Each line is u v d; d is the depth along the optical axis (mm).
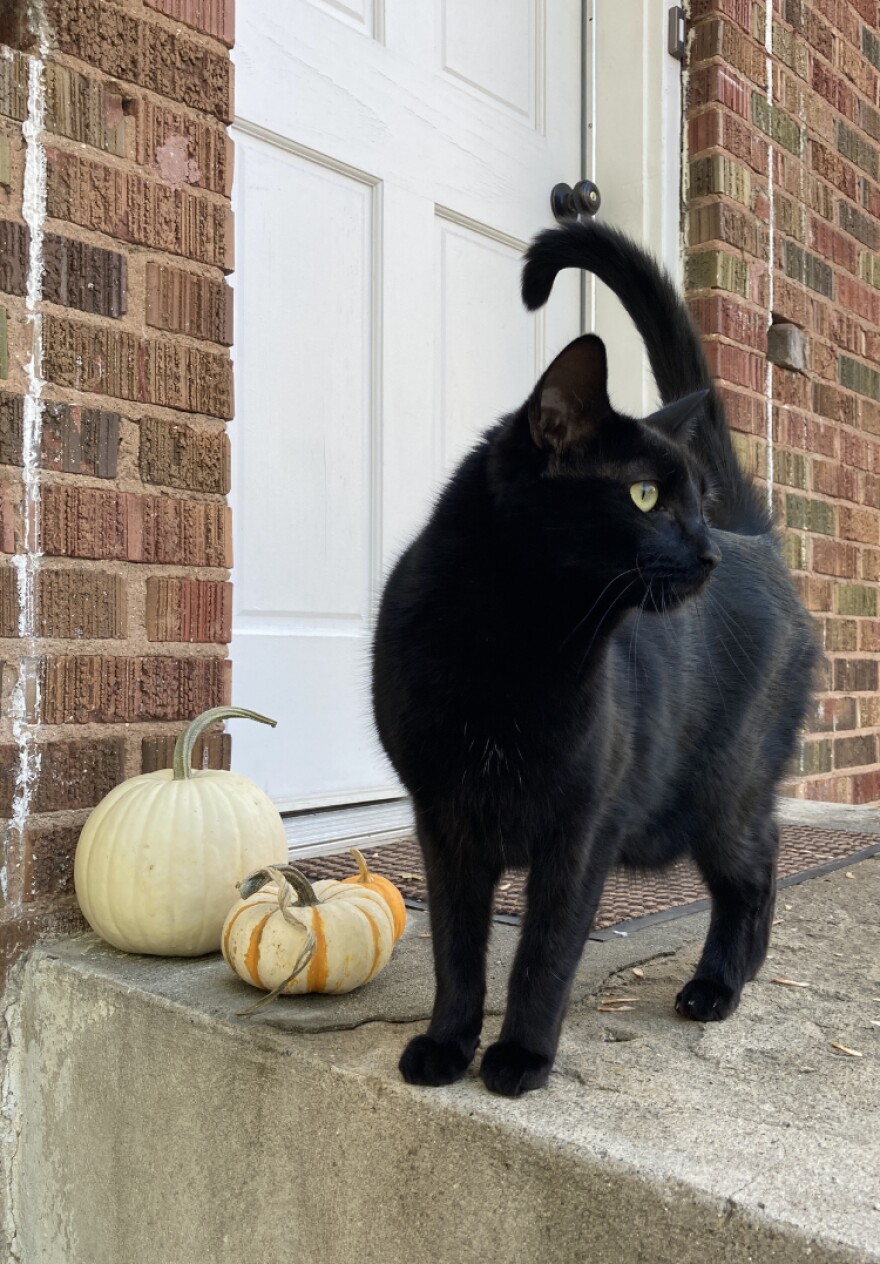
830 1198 457
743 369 1434
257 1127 635
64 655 819
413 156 1215
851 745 1660
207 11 891
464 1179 542
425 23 1224
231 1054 652
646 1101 560
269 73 1068
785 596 862
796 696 858
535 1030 590
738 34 1417
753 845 789
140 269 854
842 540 1651
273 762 1086
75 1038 756
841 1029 683
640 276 829
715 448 889
